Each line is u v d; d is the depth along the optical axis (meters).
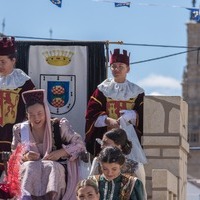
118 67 17.89
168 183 17.11
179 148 17.83
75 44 19.09
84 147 16.56
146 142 17.80
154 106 17.84
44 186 16.05
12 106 17.89
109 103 17.92
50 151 16.45
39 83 19.03
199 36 75.25
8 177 15.23
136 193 14.52
